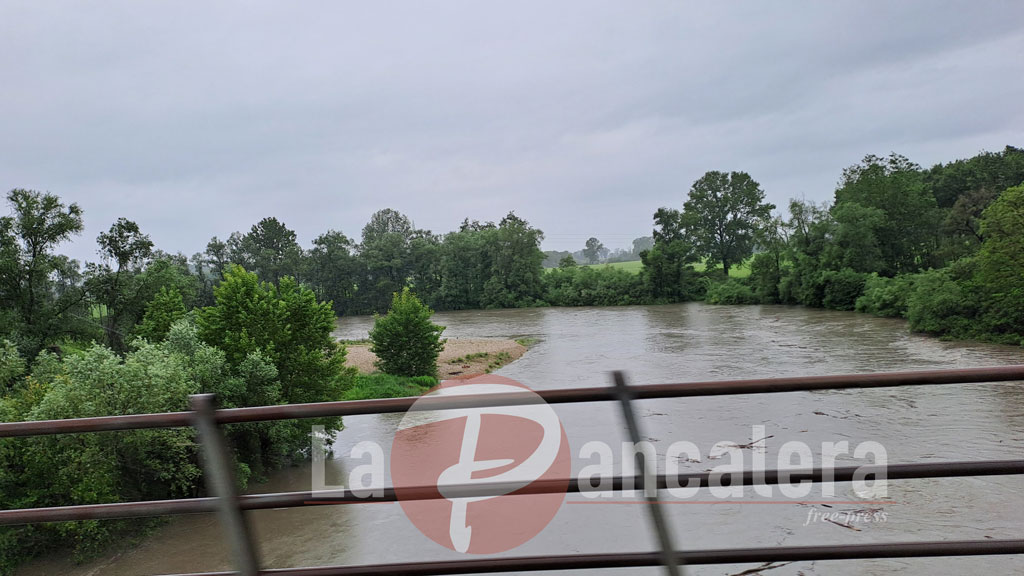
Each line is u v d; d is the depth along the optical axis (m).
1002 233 35.97
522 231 98.81
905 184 65.94
